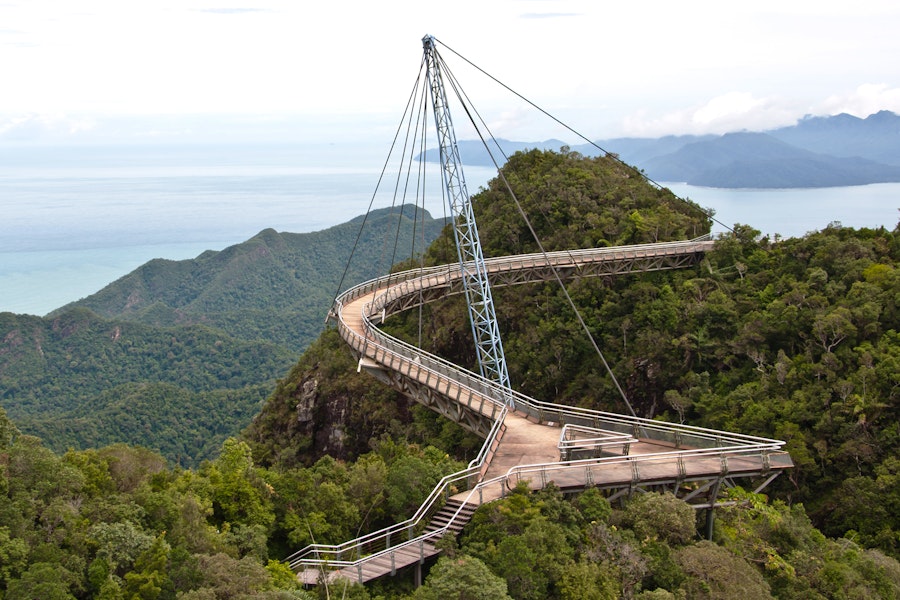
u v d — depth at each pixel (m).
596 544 34.03
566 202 118.25
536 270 94.62
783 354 75.50
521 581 30.56
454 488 38.97
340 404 112.06
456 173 80.31
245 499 38.19
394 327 118.62
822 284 83.56
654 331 90.31
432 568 31.02
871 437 64.69
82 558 30.27
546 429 49.84
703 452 41.56
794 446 64.75
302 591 30.39
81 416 193.88
